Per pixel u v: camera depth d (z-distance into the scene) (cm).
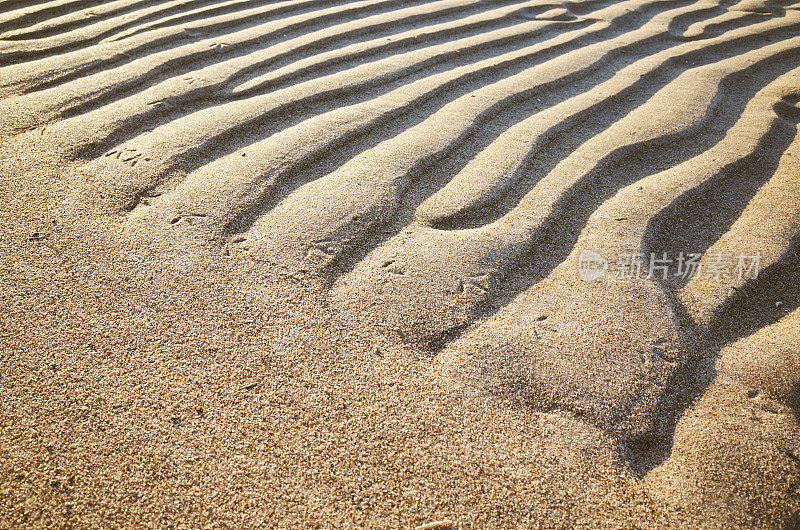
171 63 402
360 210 283
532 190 304
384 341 228
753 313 248
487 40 460
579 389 212
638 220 284
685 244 279
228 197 288
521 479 186
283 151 319
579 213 292
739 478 186
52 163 312
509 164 317
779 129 363
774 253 270
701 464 190
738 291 253
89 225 277
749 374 218
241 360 220
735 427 200
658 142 345
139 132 338
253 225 277
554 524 176
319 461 189
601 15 515
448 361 221
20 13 467
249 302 242
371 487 183
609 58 443
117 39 433
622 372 217
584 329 232
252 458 189
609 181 315
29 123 340
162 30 443
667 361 222
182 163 310
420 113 366
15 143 325
